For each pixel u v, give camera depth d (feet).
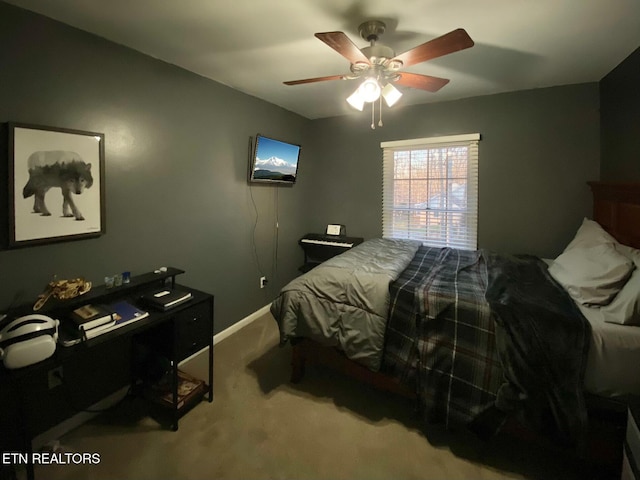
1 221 5.15
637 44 6.68
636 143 6.97
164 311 5.90
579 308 5.42
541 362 4.82
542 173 9.81
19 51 5.16
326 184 13.53
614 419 4.69
